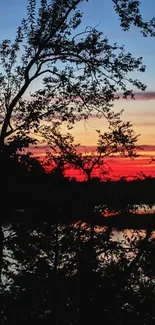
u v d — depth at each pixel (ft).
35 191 49.47
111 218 51.06
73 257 49.75
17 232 48.34
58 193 50.16
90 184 51.47
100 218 50.67
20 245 48.16
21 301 48.26
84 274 49.06
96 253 49.96
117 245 50.44
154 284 51.01
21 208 49.26
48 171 51.67
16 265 50.03
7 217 48.67
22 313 47.93
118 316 48.83
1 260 49.39
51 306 48.19
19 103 55.62
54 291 48.42
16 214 48.85
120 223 51.24
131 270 50.96
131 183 52.29
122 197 51.29
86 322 48.47
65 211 49.93
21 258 49.57
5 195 48.67
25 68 57.00
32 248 49.34
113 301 49.11
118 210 50.85
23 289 49.70
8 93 56.13
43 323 47.78
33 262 49.80
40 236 49.47
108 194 51.42
